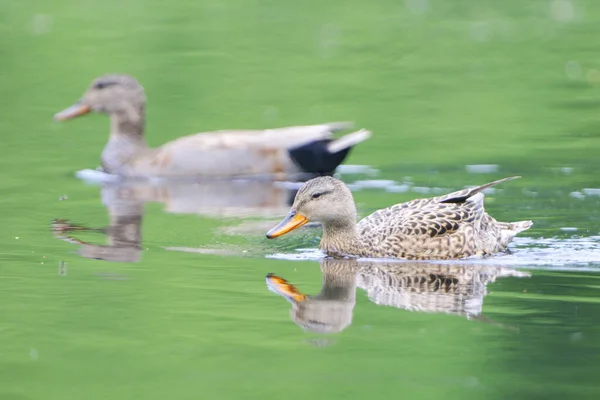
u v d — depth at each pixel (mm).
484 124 21922
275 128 22062
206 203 17562
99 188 18594
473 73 26391
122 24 31391
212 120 22719
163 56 27766
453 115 22719
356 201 17125
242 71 26562
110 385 9820
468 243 14477
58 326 11406
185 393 9648
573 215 16125
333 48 28953
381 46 29203
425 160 19625
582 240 14992
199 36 30047
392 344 10898
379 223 14891
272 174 19594
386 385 9867
